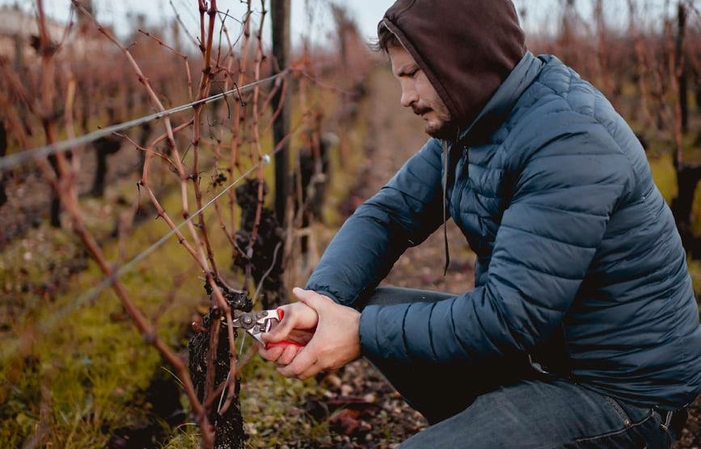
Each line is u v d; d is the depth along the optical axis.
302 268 3.70
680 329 1.43
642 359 1.40
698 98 11.53
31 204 6.05
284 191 3.06
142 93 9.75
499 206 1.45
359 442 2.39
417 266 4.93
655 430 1.42
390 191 1.88
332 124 9.22
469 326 1.33
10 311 3.26
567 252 1.30
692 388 1.44
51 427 2.19
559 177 1.31
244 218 2.65
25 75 4.50
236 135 2.01
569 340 1.43
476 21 1.37
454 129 1.54
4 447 2.15
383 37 1.48
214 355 1.39
